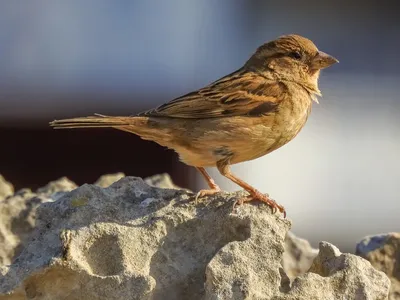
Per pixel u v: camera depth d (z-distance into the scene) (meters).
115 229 7.30
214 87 9.27
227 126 9.02
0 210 9.16
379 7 19.12
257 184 16.22
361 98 17.58
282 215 7.71
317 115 17.30
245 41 18.48
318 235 15.66
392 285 8.69
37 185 14.81
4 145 14.99
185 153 9.20
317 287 6.92
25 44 16.81
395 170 16.52
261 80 9.45
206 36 18.17
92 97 16.34
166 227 7.41
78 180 14.80
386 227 15.82
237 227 7.36
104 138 14.83
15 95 15.70
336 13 19.20
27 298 7.03
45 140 15.09
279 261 7.05
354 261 7.09
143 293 6.95
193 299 7.25
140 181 7.89
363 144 16.98
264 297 6.82
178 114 9.02
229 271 6.90
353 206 16.03
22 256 7.26
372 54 18.69
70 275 7.04
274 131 9.23
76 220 7.41
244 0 18.88
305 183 16.34
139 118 8.98
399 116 17.42
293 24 19.09
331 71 18.11
